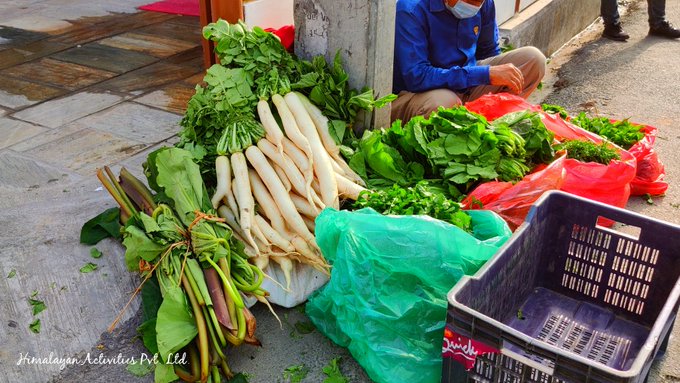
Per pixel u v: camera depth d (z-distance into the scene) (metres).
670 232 2.43
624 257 2.58
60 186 3.71
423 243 2.31
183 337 2.33
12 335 2.59
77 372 2.44
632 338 2.54
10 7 7.70
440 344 2.32
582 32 7.67
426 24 3.80
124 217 3.01
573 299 2.76
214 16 3.95
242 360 2.51
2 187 3.73
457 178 3.06
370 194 2.88
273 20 4.08
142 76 5.52
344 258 2.41
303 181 2.90
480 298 2.25
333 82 3.31
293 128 2.99
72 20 7.14
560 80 6.02
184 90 5.22
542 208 2.61
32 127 4.52
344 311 2.48
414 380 2.28
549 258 2.77
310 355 2.55
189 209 2.73
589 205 2.59
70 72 5.59
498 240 2.44
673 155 4.41
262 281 2.69
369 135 3.31
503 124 3.26
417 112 3.82
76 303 2.75
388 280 2.36
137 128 4.52
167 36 6.60
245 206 2.78
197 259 2.54
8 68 5.66
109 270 2.94
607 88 5.75
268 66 3.24
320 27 3.43
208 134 3.11
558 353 1.82
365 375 2.46
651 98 5.48
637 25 7.73
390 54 3.44
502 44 5.62
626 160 3.38
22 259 2.99
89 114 4.74
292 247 2.77
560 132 3.59
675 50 6.75
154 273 2.69
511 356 1.93
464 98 4.15
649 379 2.48
